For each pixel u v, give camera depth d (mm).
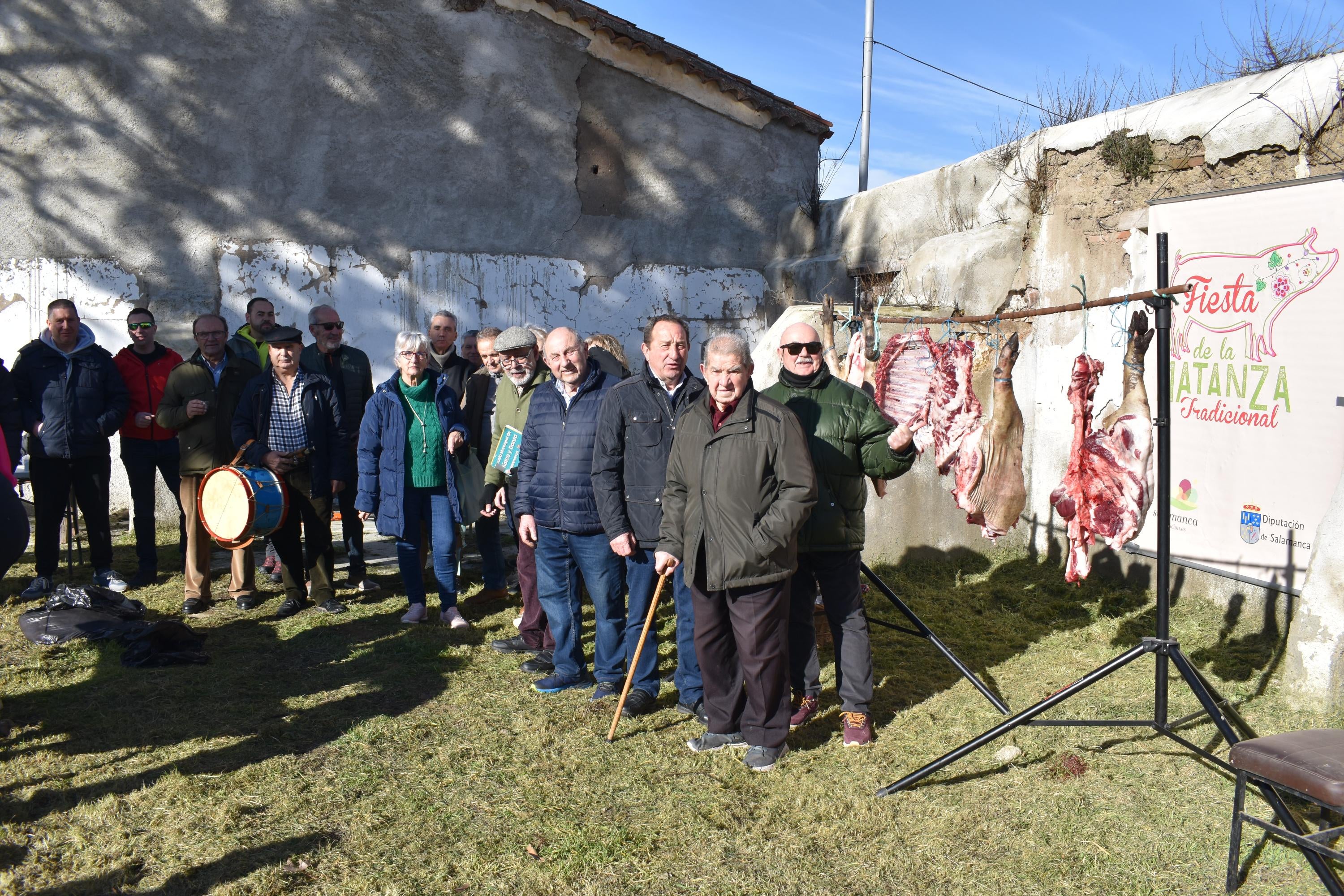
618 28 10781
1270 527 5348
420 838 3578
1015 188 7430
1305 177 5145
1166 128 6035
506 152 10625
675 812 3723
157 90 9250
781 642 4066
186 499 6516
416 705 4852
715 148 11555
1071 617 6027
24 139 8930
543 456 4848
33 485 6723
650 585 4691
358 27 9898
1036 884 3221
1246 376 5473
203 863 3396
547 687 5016
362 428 6066
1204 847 3393
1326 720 4211
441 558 6145
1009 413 4660
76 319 6695
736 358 3895
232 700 4910
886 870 3328
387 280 10203
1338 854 2859
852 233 10211
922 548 7297
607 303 11203
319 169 9867
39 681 5121
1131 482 4117
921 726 4520
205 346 6617
